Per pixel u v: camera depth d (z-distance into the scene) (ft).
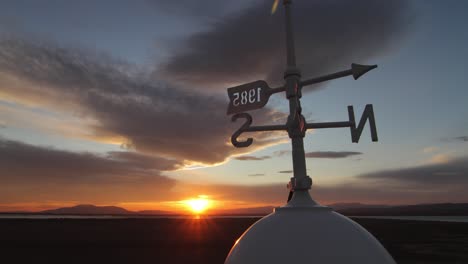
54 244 104.42
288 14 12.80
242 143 12.79
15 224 212.02
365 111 12.09
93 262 72.49
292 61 12.24
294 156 11.62
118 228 183.83
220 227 199.21
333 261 9.25
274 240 10.00
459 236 130.93
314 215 10.50
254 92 13.38
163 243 106.93
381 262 9.58
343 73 11.51
